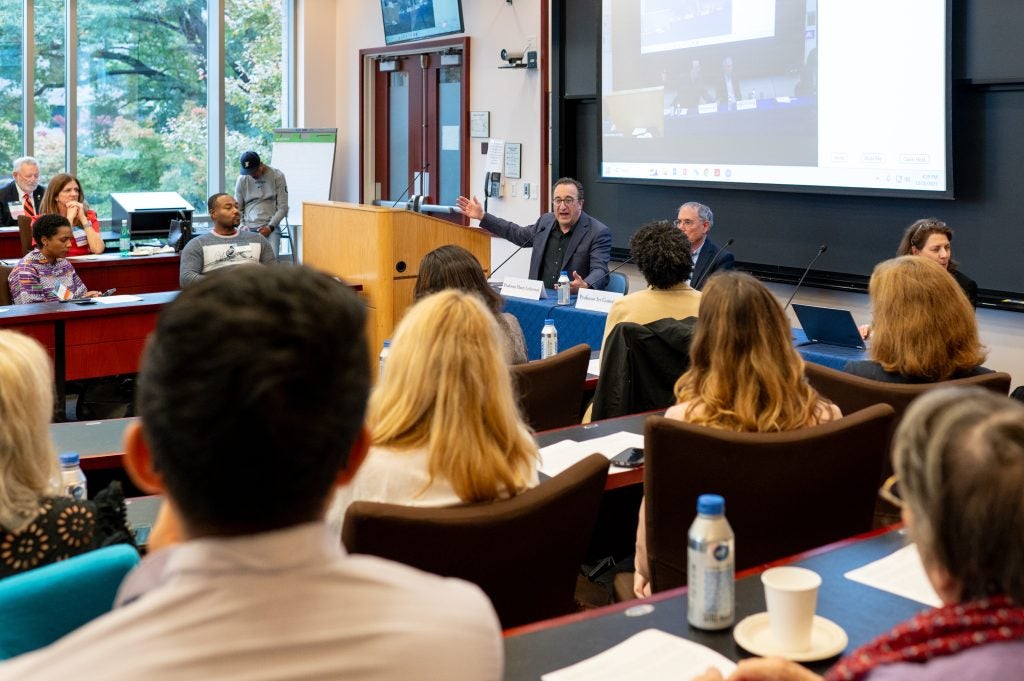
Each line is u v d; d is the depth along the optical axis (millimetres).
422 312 1768
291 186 9281
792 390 2037
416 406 1729
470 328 1738
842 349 3959
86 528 1646
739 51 5918
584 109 7176
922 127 5082
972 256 5070
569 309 4684
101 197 8906
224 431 696
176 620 681
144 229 7523
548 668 1294
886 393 2389
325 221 5828
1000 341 5105
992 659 819
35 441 1641
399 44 8922
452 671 732
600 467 1750
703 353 2094
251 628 686
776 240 5980
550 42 7387
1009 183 4887
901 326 2471
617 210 6977
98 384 5336
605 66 6770
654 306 3447
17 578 1396
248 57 9484
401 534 1551
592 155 7152
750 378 2025
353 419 748
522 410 2848
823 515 1979
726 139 6074
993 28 4832
